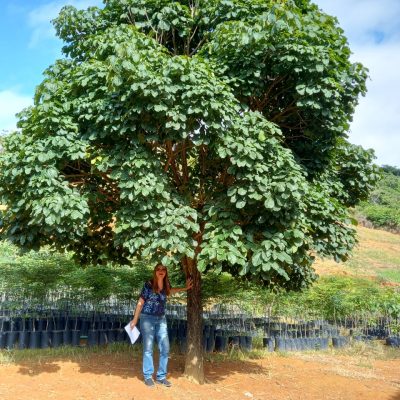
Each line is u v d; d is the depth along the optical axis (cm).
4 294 914
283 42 511
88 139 516
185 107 472
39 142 491
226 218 521
